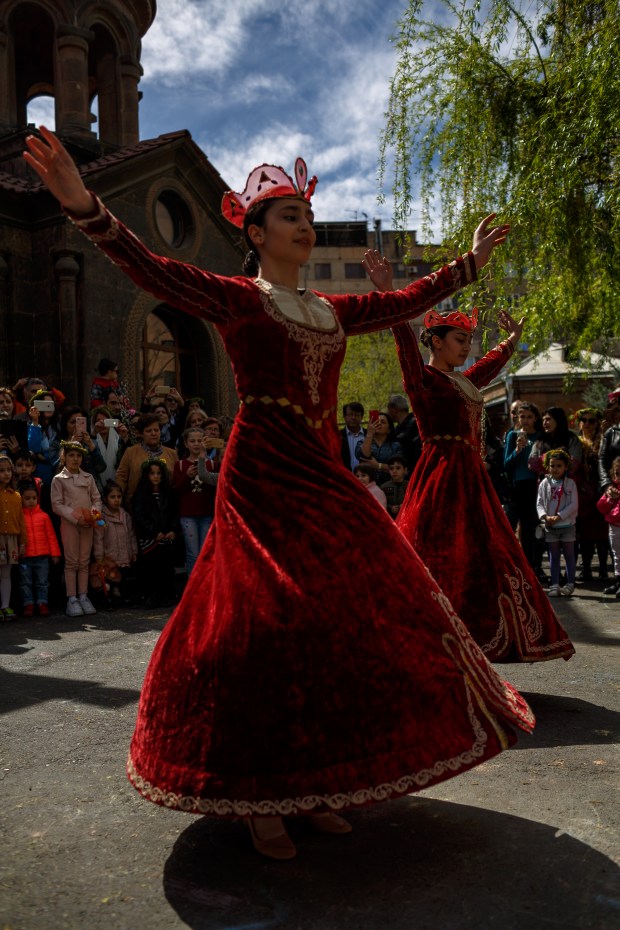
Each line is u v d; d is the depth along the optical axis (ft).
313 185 8.69
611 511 24.45
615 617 20.27
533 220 27.61
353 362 131.13
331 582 7.12
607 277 29.81
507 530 13.48
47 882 7.17
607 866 7.18
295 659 6.86
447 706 7.11
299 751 6.70
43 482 25.76
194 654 7.23
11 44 50.29
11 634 20.29
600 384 57.00
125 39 54.95
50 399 26.61
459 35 28.37
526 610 12.89
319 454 7.82
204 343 52.80
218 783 6.75
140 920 6.49
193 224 52.01
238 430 7.90
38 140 6.77
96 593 26.18
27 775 9.98
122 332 46.85
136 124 55.57
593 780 9.29
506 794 8.94
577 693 13.24
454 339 14.25
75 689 14.26
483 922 6.32
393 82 29.04
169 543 24.67
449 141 29.09
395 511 25.26
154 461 24.98
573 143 25.73
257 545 7.34
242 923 6.41
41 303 44.88
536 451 26.73
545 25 27.86
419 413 13.88
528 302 31.22
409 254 29.71
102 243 7.11
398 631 7.15
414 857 7.47
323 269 190.39
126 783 9.64
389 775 6.70
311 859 7.50
